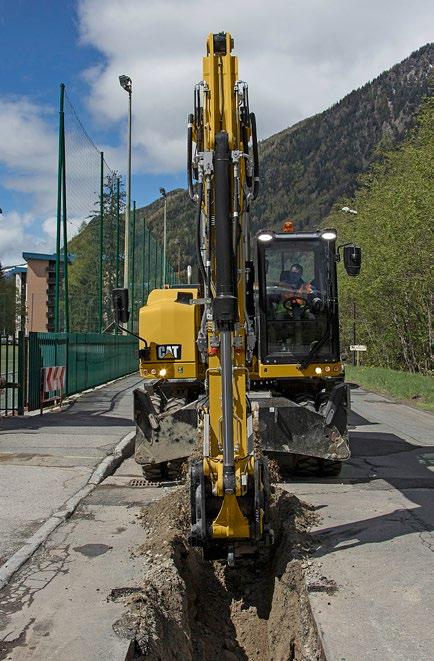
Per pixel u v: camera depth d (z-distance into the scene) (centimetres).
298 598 500
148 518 658
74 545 588
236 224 520
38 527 632
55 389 1470
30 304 5684
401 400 2047
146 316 925
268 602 568
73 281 2138
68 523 654
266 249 938
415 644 405
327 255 936
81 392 1955
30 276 5797
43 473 844
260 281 930
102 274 2294
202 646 489
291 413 831
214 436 524
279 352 925
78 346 1919
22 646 399
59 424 1247
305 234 938
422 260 2673
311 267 937
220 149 498
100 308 2291
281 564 560
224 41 569
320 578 507
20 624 429
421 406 1853
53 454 955
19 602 465
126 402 1677
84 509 703
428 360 3238
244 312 550
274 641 502
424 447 1131
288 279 934
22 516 666
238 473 494
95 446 1018
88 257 2208
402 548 575
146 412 834
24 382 1409
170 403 914
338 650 398
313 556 556
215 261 531
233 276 498
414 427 1405
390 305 3309
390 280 3000
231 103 557
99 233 2242
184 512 640
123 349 2855
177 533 587
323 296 930
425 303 2955
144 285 3497
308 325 927
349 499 752
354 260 882
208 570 618
